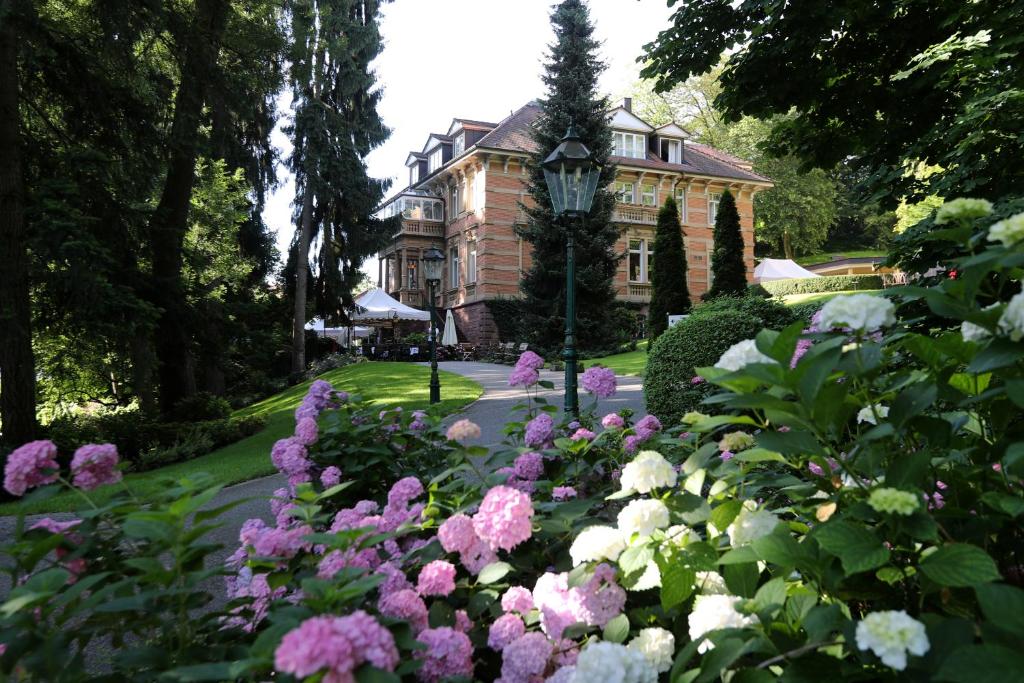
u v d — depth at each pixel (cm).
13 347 1055
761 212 4788
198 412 1603
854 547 129
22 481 200
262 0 1619
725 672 149
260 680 151
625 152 3612
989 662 102
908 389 154
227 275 2417
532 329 2733
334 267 2727
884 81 717
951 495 173
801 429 154
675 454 335
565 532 228
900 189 645
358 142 2695
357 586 138
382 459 342
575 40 2658
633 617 189
